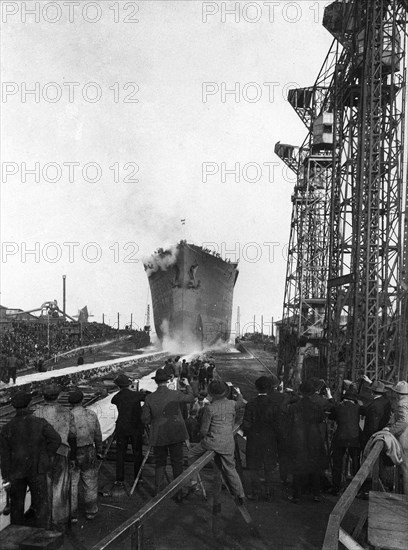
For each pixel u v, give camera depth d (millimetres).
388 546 3158
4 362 19484
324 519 5242
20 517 4637
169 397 5535
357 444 6168
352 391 6488
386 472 5664
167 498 3369
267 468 5812
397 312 12797
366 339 13320
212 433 4844
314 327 29266
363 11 15117
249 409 5898
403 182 13539
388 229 13531
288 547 4504
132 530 2881
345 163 17688
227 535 4727
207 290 53031
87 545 4504
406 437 4996
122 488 5918
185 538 4637
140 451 6324
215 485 4820
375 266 13758
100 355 48531
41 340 48625
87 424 5191
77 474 5023
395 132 13781
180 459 5547
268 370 37594
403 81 13531
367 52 13961
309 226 32531
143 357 39312
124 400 6164
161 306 55219
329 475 7258
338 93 18297
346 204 17578
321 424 5840
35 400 15625
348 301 15023
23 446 4621
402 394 5164
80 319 59375
